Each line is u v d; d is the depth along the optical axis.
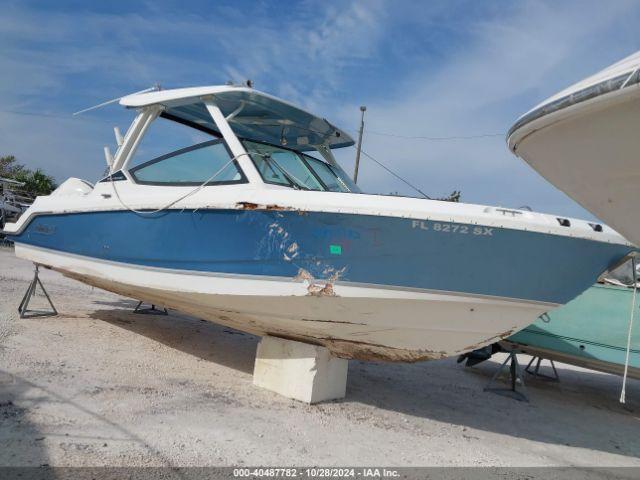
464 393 5.23
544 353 5.81
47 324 5.44
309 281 3.54
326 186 4.55
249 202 3.69
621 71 2.05
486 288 3.40
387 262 3.39
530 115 2.55
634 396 6.18
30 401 3.12
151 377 4.09
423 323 3.61
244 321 4.19
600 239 3.34
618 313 5.40
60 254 5.41
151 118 5.21
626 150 2.33
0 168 27.64
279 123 5.26
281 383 4.09
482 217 3.21
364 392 4.59
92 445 2.63
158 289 4.36
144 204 4.39
